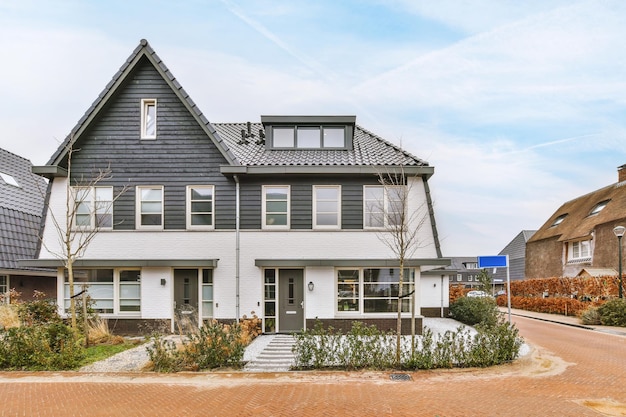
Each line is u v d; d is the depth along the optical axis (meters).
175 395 7.93
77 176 15.22
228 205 15.16
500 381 8.84
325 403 7.41
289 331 14.73
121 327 14.70
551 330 17.45
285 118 16.48
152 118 15.62
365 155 16.09
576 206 37.03
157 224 15.23
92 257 14.95
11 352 10.02
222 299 14.85
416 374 9.34
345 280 14.87
